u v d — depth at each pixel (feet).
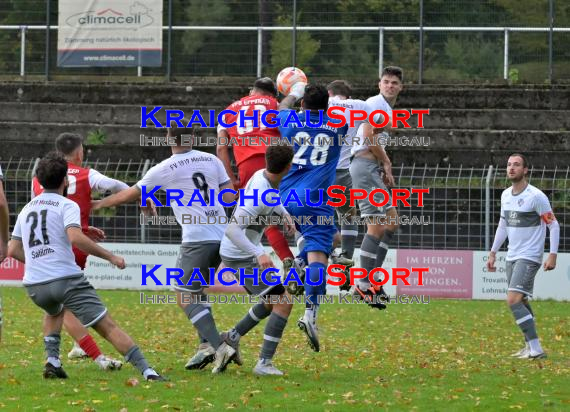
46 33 249.14
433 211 188.65
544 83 241.76
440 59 242.99
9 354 107.45
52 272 88.22
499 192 193.67
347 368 102.53
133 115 233.76
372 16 244.83
